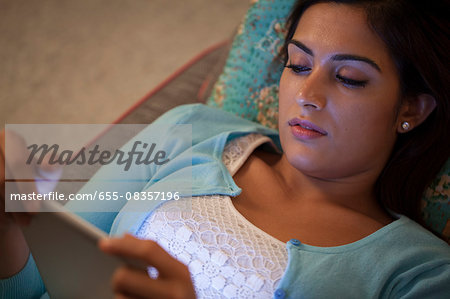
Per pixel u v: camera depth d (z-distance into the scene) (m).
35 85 2.35
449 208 1.05
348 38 0.84
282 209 0.92
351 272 0.80
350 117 0.85
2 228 0.79
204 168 0.95
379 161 0.95
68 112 2.21
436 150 0.99
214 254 0.79
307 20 0.90
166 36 2.68
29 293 0.89
